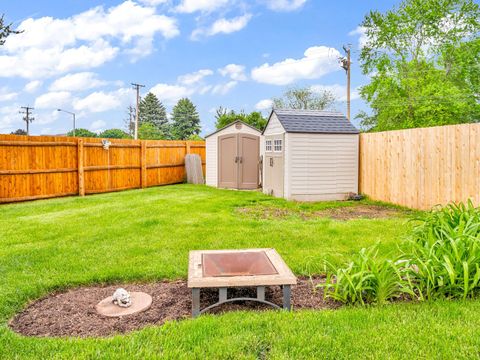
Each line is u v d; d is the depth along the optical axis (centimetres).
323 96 2805
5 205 840
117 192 1110
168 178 1377
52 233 550
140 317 290
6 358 223
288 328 254
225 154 1256
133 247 473
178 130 5175
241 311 293
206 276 284
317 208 829
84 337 257
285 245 479
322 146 977
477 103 1534
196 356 221
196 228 580
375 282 298
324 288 339
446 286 301
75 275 371
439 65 1577
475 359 214
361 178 1005
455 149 700
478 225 324
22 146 900
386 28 1599
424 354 220
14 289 332
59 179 990
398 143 858
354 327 253
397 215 734
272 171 1034
